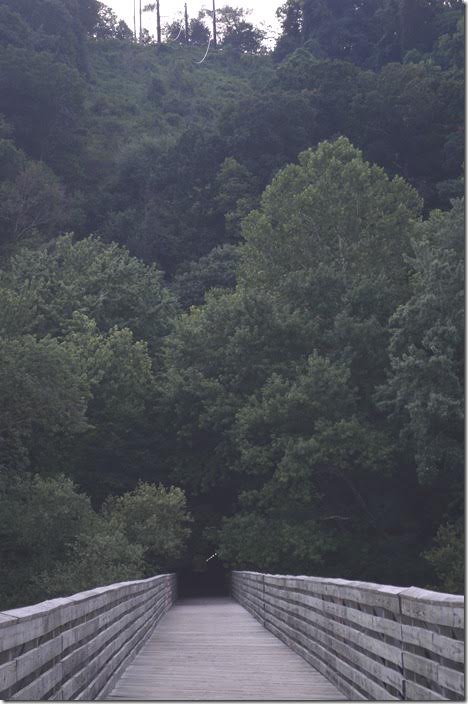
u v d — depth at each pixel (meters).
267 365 43.78
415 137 75.56
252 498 40.91
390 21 104.69
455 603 6.35
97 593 10.84
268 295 44.97
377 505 42.56
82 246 56.19
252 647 17.27
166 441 46.84
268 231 49.00
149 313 53.22
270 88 86.19
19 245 69.94
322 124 81.25
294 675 13.20
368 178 48.34
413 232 47.12
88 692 9.71
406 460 40.53
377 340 42.19
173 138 97.94
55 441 41.66
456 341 36.97
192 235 78.38
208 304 49.38
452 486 39.25
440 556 35.41
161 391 46.16
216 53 148.75
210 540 43.50
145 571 36.66
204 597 50.34
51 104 91.19
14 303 37.06
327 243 48.06
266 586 21.73
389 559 40.38
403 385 37.84
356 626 10.74
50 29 118.25
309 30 117.31
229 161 78.56
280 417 40.53
